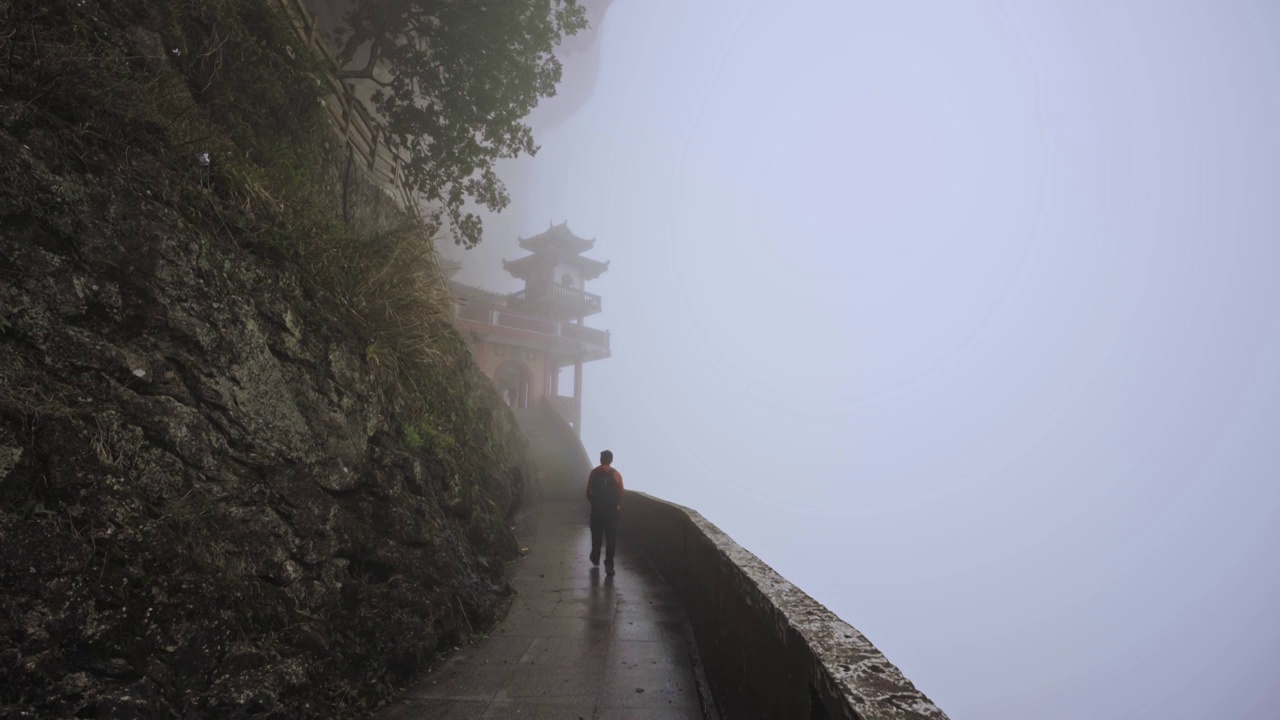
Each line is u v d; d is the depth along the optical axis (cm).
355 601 394
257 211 422
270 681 296
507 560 875
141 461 287
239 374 354
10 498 227
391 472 473
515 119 870
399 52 838
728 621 362
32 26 305
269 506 351
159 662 253
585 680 442
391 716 368
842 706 145
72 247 290
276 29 599
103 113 327
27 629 213
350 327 491
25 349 261
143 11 430
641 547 1049
